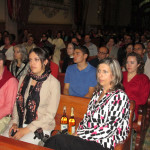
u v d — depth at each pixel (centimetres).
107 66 198
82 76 323
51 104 245
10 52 562
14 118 255
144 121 348
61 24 1449
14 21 1005
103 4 2033
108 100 196
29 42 713
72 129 251
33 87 248
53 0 1320
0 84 260
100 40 1145
